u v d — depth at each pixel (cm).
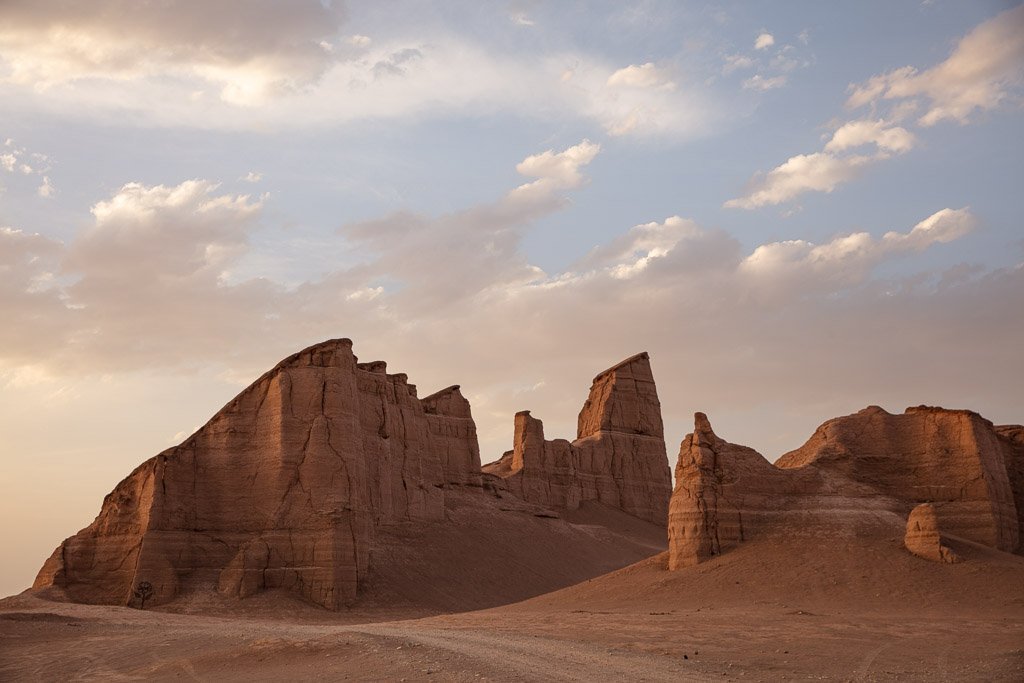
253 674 3738
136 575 7688
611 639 4562
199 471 8250
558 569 11088
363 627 5566
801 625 5181
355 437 8494
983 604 5797
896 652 4175
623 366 15725
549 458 14312
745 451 7619
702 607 6188
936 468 7425
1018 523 8038
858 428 7819
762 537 7175
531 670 3300
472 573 9969
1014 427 8644
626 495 14938
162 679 3850
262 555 7919
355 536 8294
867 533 6950
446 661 3509
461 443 12506
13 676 4184
